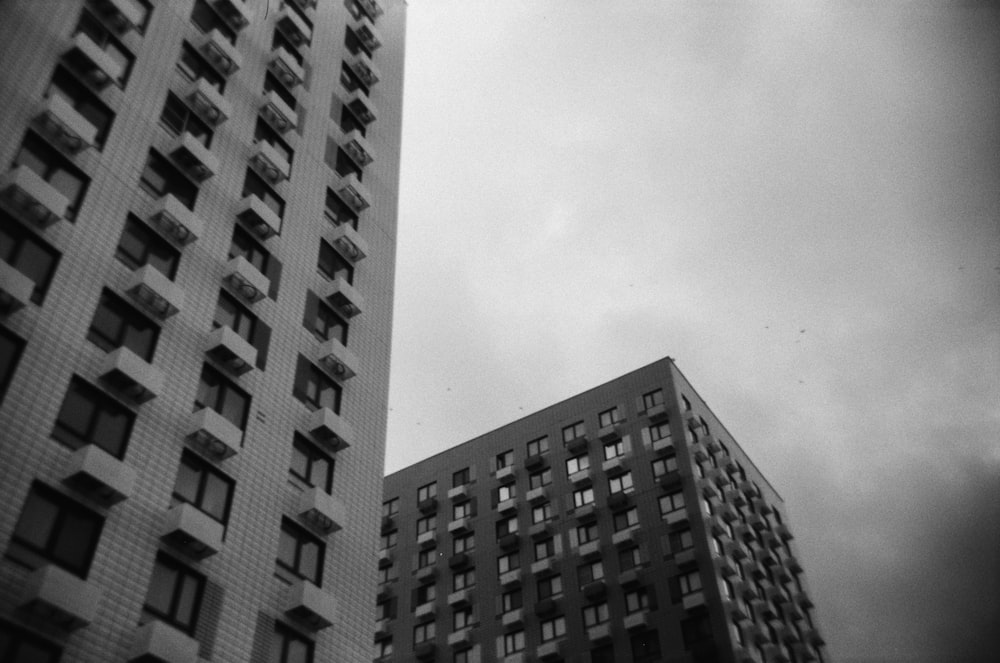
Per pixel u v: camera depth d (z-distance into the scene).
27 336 23.06
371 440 33.94
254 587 26.03
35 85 26.50
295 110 38.78
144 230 28.14
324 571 28.92
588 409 66.19
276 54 38.00
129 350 24.64
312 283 34.75
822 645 62.94
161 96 31.28
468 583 61.47
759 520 64.81
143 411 25.14
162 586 23.42
